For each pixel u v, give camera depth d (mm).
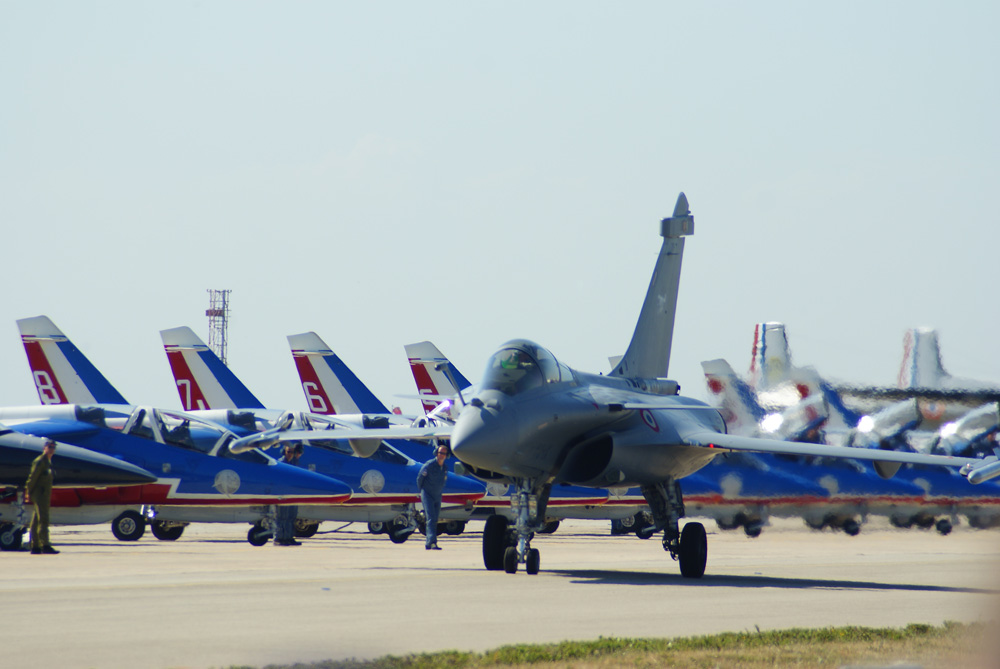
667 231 84625
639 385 79750
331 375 150875
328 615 43312
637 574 68625
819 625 42656
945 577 68500
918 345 146125
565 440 66375
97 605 46031
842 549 104812
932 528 139750
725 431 79750
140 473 90750
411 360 155375
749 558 88688
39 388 132250
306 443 110375
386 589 54375
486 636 38312
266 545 99188
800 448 66500
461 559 80125
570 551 95688
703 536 66188
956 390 144250
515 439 62156
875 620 44500
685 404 76625
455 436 61344
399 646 35875
